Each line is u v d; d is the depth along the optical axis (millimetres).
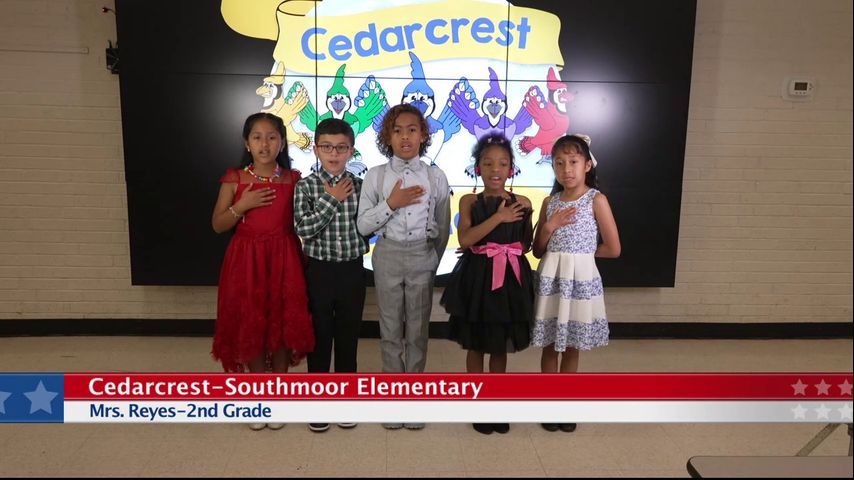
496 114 3648
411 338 2551
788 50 3852
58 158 3701
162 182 3562
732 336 4074
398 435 2559
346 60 3578
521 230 2535
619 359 3617
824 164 3963
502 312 2424
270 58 3529
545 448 2479
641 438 2586
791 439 2605
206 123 3541
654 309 4051
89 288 3842
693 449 2500
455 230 3732
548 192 3709
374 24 3564
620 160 3703
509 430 2629
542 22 3594
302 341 2463
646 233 3766
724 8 3795
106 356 3480
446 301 2533
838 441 2590
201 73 3498
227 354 2494
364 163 3662
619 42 3613
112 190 3756
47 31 3590
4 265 3779
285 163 2590
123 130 3498
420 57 3605
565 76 3633
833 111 3918
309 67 3564
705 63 3834
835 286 4070
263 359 2584
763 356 3717
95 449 2398
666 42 3619
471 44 3604
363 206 2473
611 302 4035
